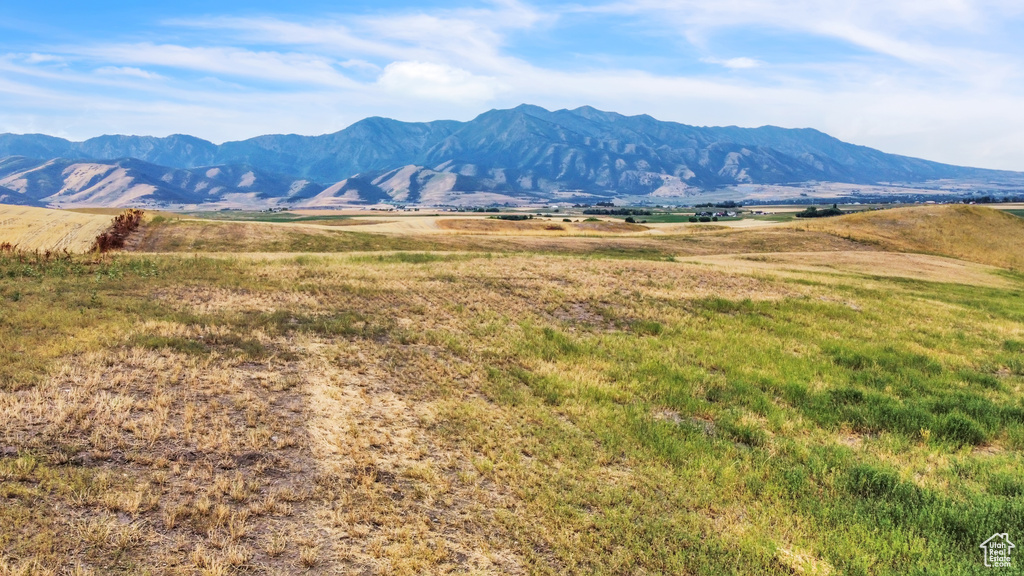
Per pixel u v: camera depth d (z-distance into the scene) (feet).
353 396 41.01
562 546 26.61
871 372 59.57
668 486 33.24
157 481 27.14
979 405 49.34
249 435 32.50
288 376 42.63
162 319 53.57
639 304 83.15
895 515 31.07
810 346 68.39
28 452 27.58
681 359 59.98
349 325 59.41
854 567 26.35
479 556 25.36
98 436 29.84
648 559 26.09
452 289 83.30
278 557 23.41
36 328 47.11
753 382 54.19
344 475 30.01
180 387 37.91
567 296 84.43
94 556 21.91
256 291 72.18
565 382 49.70
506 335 63.46
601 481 33.24
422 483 30.68
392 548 24.89
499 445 36.35
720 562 26.30
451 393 44.62
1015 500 32.14
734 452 38.45
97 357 40.93
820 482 35.04
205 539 23.80
